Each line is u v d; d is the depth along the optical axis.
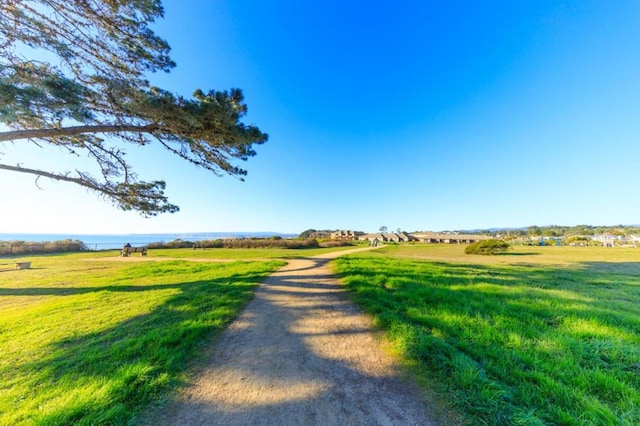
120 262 14.98
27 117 6.25
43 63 5.80
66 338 3.88
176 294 6.57
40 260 16.28
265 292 7.00
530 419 1.95
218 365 3.17
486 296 5.72
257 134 7.46
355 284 7.42
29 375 2.85
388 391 2.56
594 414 2.00
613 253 24.00
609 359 2.90
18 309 5.51
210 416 2.26
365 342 3.78
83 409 2.20
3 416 2.16
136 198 9.01
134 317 4.80
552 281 8.19
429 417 2.16
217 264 13.52
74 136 7.51
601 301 5.43
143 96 5.89
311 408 2.35
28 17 5.27
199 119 6.47
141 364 2.93
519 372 2.58
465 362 2.78
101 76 6.37
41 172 7.43
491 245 23.78
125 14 6.53
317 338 3.98
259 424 2.16
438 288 6.46
